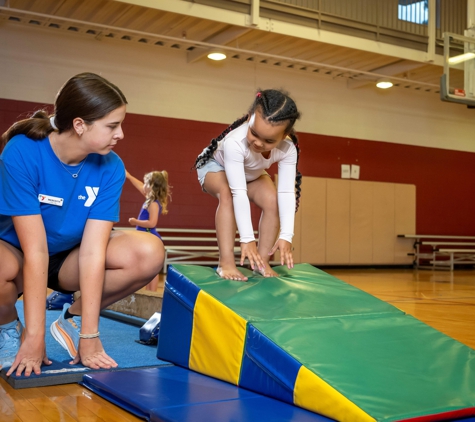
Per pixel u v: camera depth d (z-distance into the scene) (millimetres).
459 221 10461
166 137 7961
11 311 1769
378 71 8469
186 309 1828
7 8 5992
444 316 3773
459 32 8125
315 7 6852
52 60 7234
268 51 7691
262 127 1842
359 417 1174
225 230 2084
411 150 10000
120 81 7684
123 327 2791
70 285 1917
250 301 1708
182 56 8062
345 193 9367
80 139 1607
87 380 1648
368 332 1593
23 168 1608
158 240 1926
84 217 1760
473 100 6715
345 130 9391
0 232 1721
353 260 9430
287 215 2145
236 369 1574
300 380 1341
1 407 1438
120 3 6074
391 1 7418
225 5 6262
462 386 1354
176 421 1242
